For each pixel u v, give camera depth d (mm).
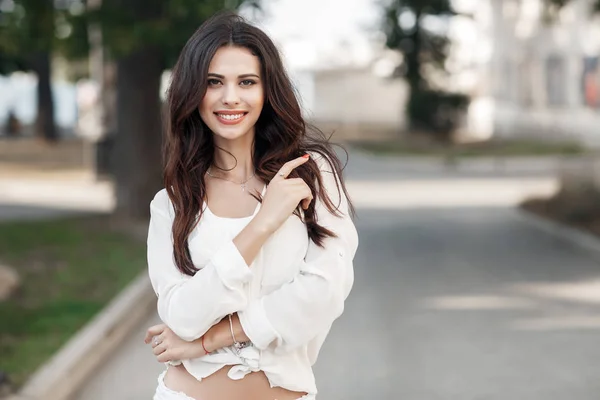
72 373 7227
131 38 12664
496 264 12992
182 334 2762
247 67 2832
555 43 38438
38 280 11453
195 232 2871
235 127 2850
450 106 43188
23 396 6527
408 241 15422
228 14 2900
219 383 2848
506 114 43219
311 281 2771
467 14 43406
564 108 38250
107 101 26141
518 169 32844
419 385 7078
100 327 8656
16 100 61094
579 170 19328
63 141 44281
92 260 12938
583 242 14609
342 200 2973
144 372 7559
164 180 2893
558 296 10602
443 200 22672
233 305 2717
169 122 2877
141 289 10633
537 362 7734
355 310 9898
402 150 40906
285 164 2826
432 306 10070
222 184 2939
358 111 66875
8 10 12797
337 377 7309
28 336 8477
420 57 43750
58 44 13391
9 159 34062
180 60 2865
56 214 18688
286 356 2867
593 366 7590
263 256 2814
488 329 8969
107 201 21359
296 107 2914
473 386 7039
